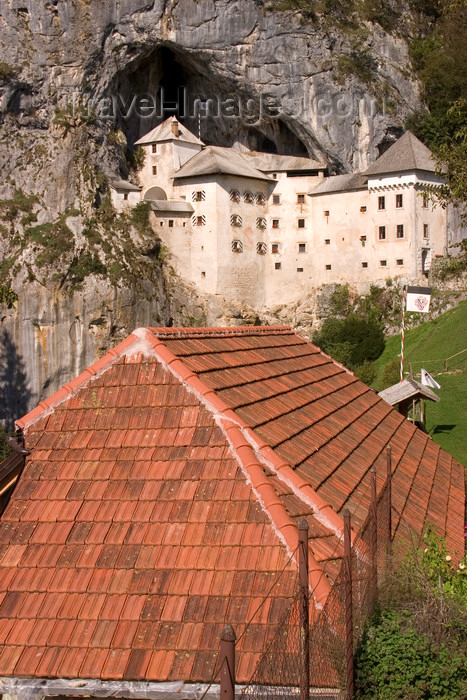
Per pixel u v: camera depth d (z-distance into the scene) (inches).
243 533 512.4
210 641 465.7
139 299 3762.3
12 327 3708.2
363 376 2928.2
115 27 3941.9
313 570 484.4
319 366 909.8
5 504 569.6
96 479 569.0
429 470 840.9
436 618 506.9
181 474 553.9
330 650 436.8
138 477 561.3
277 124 4119.1
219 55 3978.8
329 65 3944.4
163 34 3961.6
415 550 592.1
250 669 446.3
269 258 3912.4
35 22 3941.9
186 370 607.8
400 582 539.8
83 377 626.8
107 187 3954.2
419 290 1743.4
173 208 3841.0
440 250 3617.1
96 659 470.3
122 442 585.3
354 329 3351.4
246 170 3826.3
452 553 653.3
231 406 609.6
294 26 3927.2
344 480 628.1
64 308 3703.3
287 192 3897.6
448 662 477.7
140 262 3811.5
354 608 475.2
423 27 4288.9
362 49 3996.1
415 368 2760.8
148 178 4055.1
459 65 4133.9
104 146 4025.6
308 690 395.5
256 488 532.4
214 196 3747.5
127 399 607.5
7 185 3976.4
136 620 485.7
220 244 3752.5
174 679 453.4
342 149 3964.1
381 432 846.5
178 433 577.6
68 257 3735.2
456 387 2444.6
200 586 492.7
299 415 700.0
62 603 504.4
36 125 4025.6
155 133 4040.4
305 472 591.2
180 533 522.0
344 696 427.2
